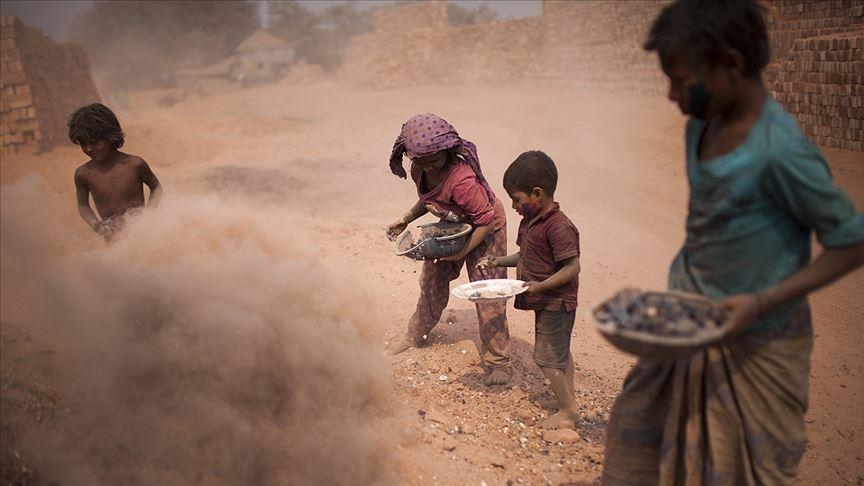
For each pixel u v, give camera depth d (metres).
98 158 5.41
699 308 2.46
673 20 2.44
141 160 5.55
